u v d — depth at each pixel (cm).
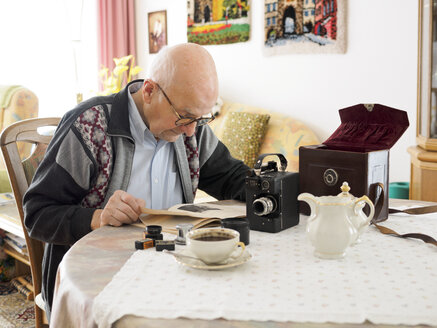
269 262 110
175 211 144
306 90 418
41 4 522
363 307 86
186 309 86
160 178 182
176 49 158
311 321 82
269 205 133
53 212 152
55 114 545
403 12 354
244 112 425
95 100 173
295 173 143
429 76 298
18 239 310
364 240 127
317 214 113
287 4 418
